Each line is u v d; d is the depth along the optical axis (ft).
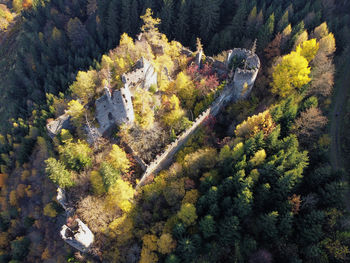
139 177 185.26
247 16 300.40
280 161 163.94
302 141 189.67
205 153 182.39
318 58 226.99
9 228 260.21
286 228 152.76
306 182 173.37
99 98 186.19
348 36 265.95
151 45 241.76
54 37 367.66
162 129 200.34
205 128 208.33
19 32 474.08
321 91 220.02
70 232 156.97
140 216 173.58
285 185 156.76
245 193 151.02
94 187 175.42
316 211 155.94
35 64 363.56
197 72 225.15
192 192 170.60
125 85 183.21
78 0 417.08
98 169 184.34
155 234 165.48
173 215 169.37
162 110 209.46
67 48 367.66
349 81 247.09
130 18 332.80
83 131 194.80
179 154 199.93
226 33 284.00
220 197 165.89
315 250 142.92
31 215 246.68
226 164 177.58
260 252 150.51
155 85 217.56
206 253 157.58
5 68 455.63
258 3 327.67
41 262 221.87
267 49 261.03
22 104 354.74
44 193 244.01
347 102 231.71
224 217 160.97
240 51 219.20
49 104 296.10
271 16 263.29
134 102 201.46
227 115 220.02
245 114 211.00
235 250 153.89
